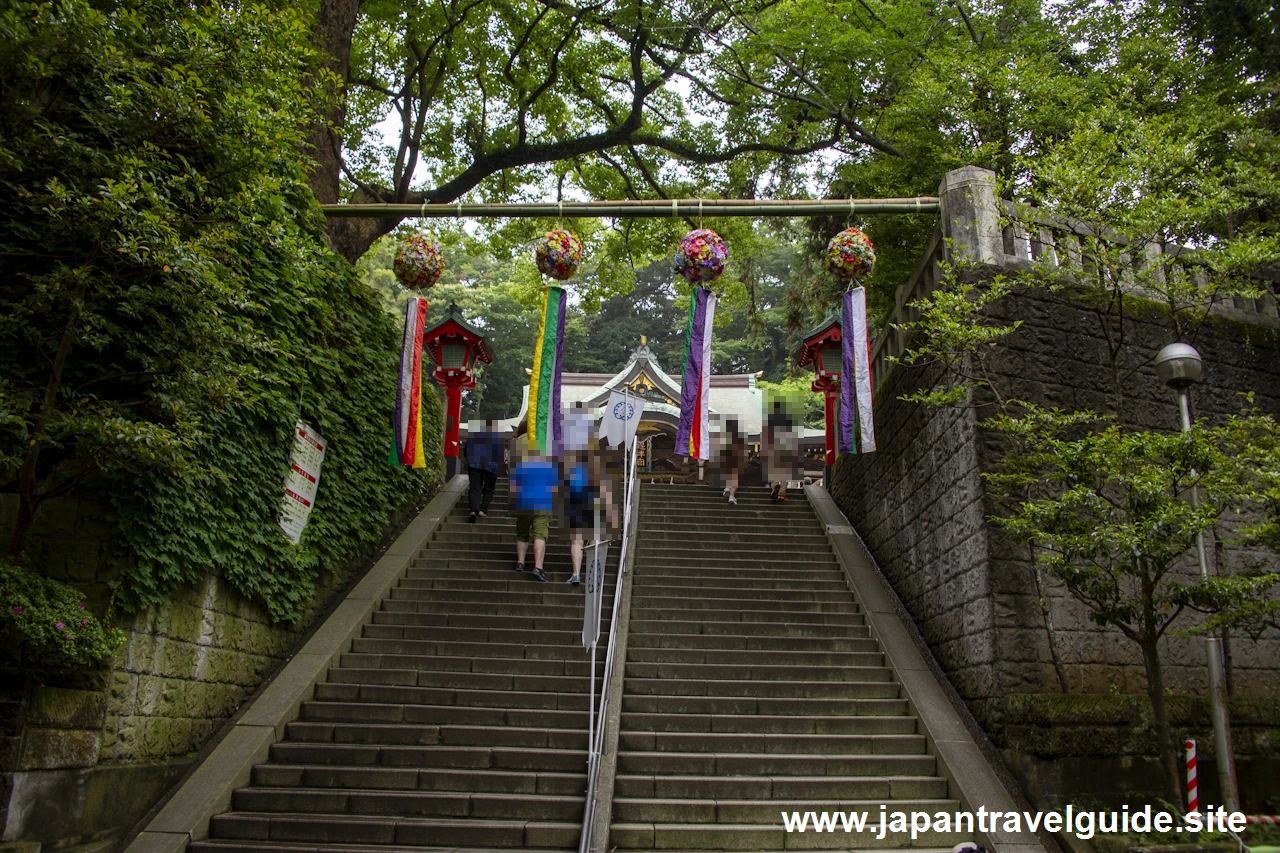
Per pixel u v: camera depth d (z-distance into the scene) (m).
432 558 9.46
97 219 4.35
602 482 8.91
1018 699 6.07
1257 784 6.16
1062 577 5.56
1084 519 6.27
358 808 5.54
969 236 7.65
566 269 7.33
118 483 5.29
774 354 34.19
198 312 4.80
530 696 6.80
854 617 8.55
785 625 8.28
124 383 5.41
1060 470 5.86
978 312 7.23
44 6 4.11
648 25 11.69
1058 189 6.73
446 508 10.84
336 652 7.28
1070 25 11.04
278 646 7.19
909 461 8.86
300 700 6.62
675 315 36.91
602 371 35.22
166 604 5.59
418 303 7.42
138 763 5.26
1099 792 5.79
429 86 13.60
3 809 4.23
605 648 7.63
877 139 12.41
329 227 10.23
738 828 5.48
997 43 11.31
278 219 6.64
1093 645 6.70
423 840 5.29
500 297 31.62
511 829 5.29
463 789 5.77
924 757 6.32
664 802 5.65
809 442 18.53
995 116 9.20
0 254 4.82
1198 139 8.07
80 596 4.68
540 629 7.97
